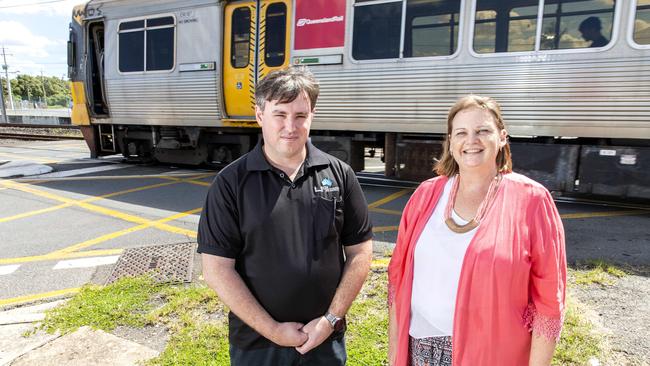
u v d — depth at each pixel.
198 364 2.37
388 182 7.66
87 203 6.19
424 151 6.26
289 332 1.61
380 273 3.53
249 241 1.63
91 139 9.93
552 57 5.22
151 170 9.03
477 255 1.46
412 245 1.69
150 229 4.94
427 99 5.98
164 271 3.68
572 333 2.56
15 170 8.62
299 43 6.71
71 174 8.56
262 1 6.95
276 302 1.63
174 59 7.91
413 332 1.67
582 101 5.13
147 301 3.16
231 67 7.39
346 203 1.76
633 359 2.35
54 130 20.27
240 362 1.70
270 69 7.02
